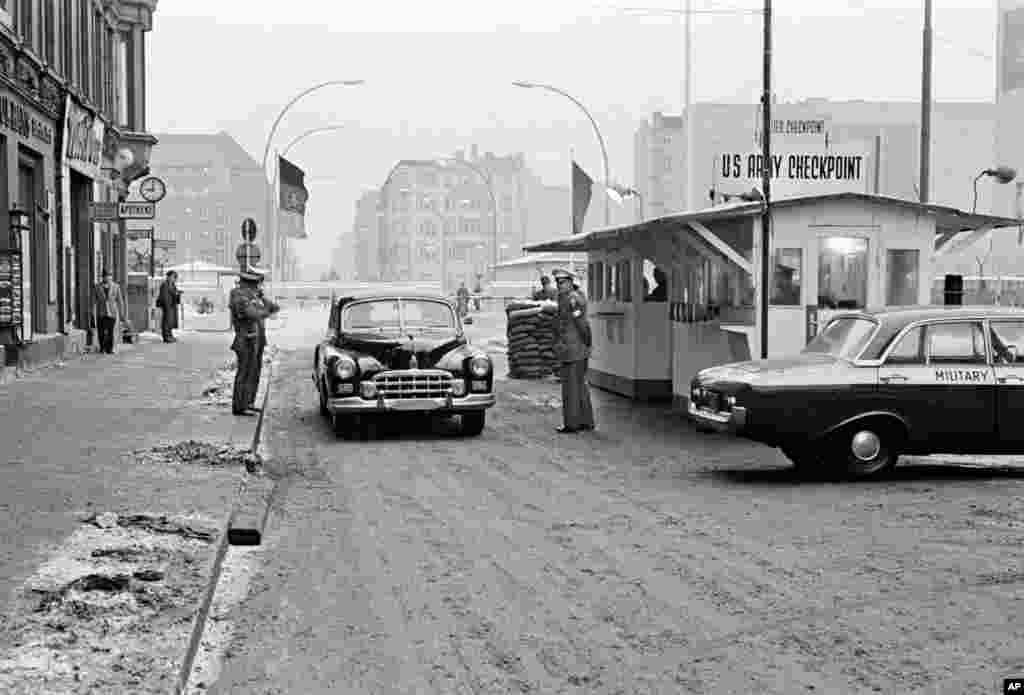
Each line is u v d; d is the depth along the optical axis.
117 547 7.64
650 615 6.61
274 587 7.30
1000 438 11.52
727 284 16.56
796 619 6.50
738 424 11.47
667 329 20.30
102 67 32.38
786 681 5.46
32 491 9.77
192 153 144.50
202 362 25.55
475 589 7.24
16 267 20.84
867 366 11.53
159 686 5.04
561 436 15.32
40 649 5.52
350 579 7.51
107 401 17.19
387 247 154.75
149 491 9.88
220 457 11.90
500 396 20.67
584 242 21.50
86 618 6.05
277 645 6.07
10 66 20.92
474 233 151.75
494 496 10.76
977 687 5.35
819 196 15.02
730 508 10.06
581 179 34.56
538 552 8.30
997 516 9.58
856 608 6.70
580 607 6.79
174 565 7.29
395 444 14.53
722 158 16.67
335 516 9.77
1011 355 11.65
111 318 28.50
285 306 84.69
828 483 11.42
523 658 5.84
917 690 5.32
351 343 15.41
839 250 15.24
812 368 11.58
